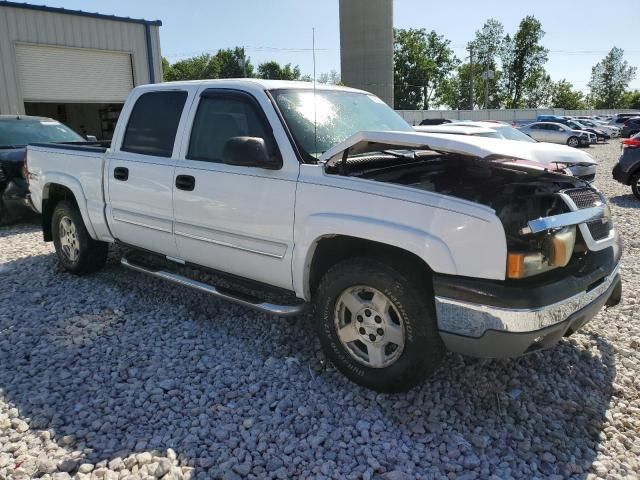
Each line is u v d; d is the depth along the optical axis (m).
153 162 4.43
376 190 3.15
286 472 2.67
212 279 5.39
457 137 3.13
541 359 3.76
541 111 55.09
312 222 3.38
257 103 3.81
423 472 2.68
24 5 15.68
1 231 8.27
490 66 88.94
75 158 5.26
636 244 7.03
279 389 3.41
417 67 80.00
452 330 2.94
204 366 3.72
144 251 4.88
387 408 3.21
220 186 3.90
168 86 4.52
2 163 8.14
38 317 4.59
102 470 2.66
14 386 3.48
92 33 17.31
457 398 3.30
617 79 106.06
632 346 3.98
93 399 3.32
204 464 2.71
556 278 3.01
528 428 3.04
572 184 3.45
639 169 10.78
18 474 2.65
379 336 3.24
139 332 4.26
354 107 4.35
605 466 2.73
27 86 16.16
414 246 2.97
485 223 2.82
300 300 3.99
